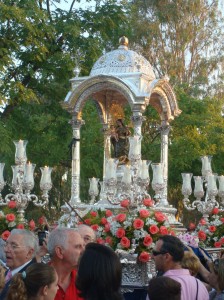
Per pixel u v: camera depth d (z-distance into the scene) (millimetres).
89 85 16906
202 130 35656
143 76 16750
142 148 32438
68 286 7355
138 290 11961
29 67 27344
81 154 30438
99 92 17891
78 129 17359
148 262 11867
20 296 5762
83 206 16156
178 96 35875
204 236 14172
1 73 24578
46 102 28500
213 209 17641
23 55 26688
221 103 38656
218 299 7598
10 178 28750
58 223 14438
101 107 18000
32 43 26250
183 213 38250
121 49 17875
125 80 16516
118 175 16938
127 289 11867
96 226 12398
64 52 27188
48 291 5879
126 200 12906
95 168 29781
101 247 6098
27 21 24734
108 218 12578
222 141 34906
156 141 33969
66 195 33219
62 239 7340
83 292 5988
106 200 16062
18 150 15242
